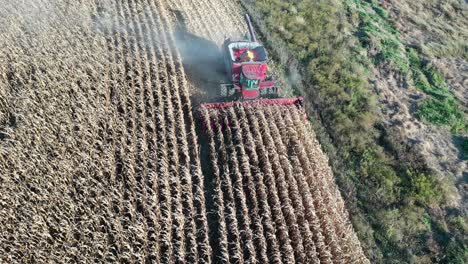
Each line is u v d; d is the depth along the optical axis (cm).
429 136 1827
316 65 2127
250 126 1664
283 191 1434
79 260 1153
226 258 1242
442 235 1462
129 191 1349
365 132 1805
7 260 1102
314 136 1703
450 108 1977
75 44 1883
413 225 1473
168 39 2083
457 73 2273
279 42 2222
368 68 2170
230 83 1775
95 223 1248
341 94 1962
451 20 2867
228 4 2456
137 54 1920
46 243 1162
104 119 1565
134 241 1227
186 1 2419
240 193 1416
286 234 1318
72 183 1334
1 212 1180
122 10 2203
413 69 2220
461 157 1756
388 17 2670
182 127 1623
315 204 1435
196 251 1260
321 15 2508
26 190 1259
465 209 1548
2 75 1611
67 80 1670
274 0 2570
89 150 1432
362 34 2405
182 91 1795
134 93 1723
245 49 1819
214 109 1692
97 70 1767
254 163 1526
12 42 1788
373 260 1374
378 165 1672
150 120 1605
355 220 1473
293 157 1560
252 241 1305
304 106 1842
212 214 1376
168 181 1432
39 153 1370
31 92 1562
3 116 1468
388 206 1534
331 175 1569
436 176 1633
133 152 1484
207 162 1552
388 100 1994
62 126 1467
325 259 1282
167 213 1322
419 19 2734
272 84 1759
